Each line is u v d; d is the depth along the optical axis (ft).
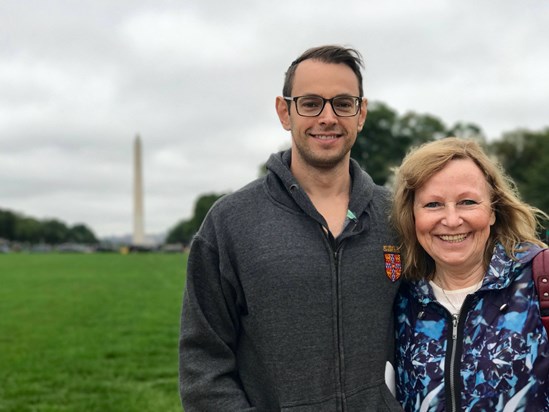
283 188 4.25
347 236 4.12
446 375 3.95
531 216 4.24
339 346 4.01
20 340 16.01
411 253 4.25
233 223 4.20
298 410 3.96
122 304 24.16
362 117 4.45
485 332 3.93
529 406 3.79
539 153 83.35
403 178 4.26
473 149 4.24
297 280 4.00
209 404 4.08
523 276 3.96
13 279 38.19
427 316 4.16
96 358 13.60
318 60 4.25
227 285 4.20
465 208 4.07
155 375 12.02
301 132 4.26
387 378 4.15
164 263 60.64
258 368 4.20
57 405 9.97
